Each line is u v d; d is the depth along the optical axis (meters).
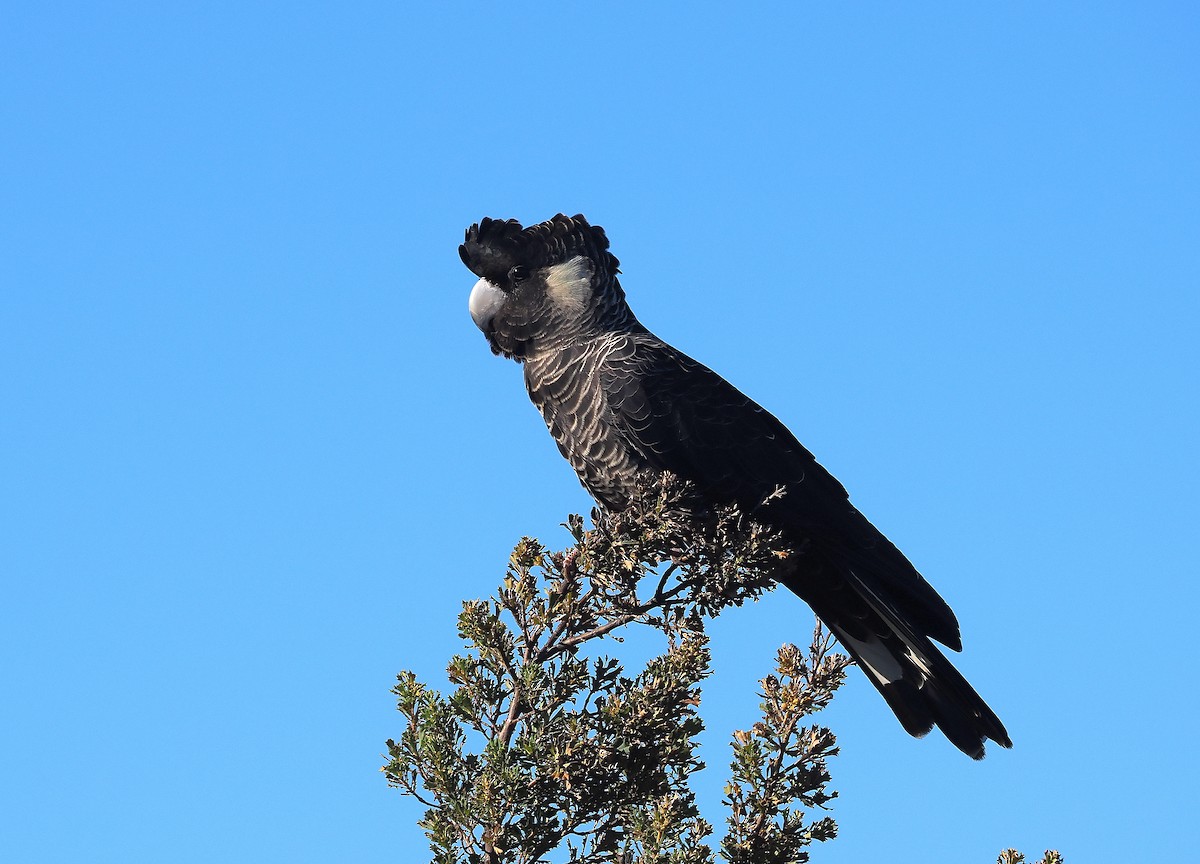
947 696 13.63
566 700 9.50
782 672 10.09
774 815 9.56
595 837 9.54
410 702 9.45
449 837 8.90
